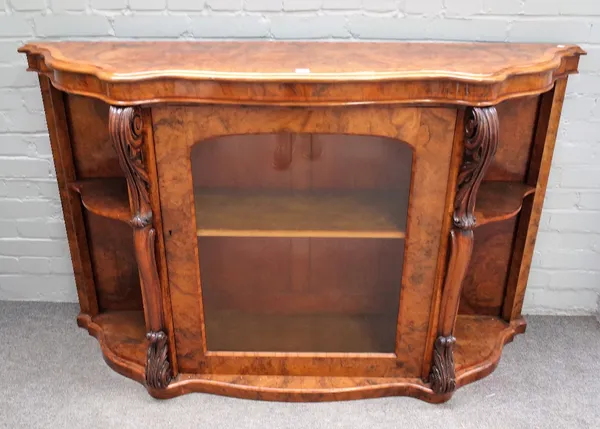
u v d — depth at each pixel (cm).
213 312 133
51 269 168
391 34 139
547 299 168
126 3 137
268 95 103
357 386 133
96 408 132
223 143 116
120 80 99
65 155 139
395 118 108
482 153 105
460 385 138
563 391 138
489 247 152
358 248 131
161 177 113
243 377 136
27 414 130
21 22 139
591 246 160
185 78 102
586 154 149
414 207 116
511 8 136
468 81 100
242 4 137
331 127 108
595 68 141
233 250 128
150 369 129
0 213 160
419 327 129
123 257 155
